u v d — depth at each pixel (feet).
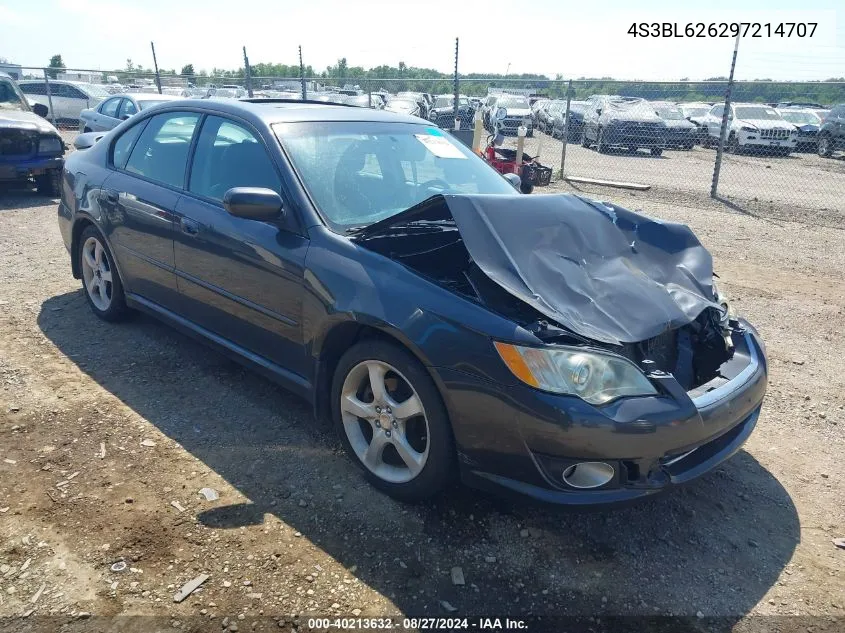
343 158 11.47
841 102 64.49
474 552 8.61
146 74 63.62
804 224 31.71
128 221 13.47
